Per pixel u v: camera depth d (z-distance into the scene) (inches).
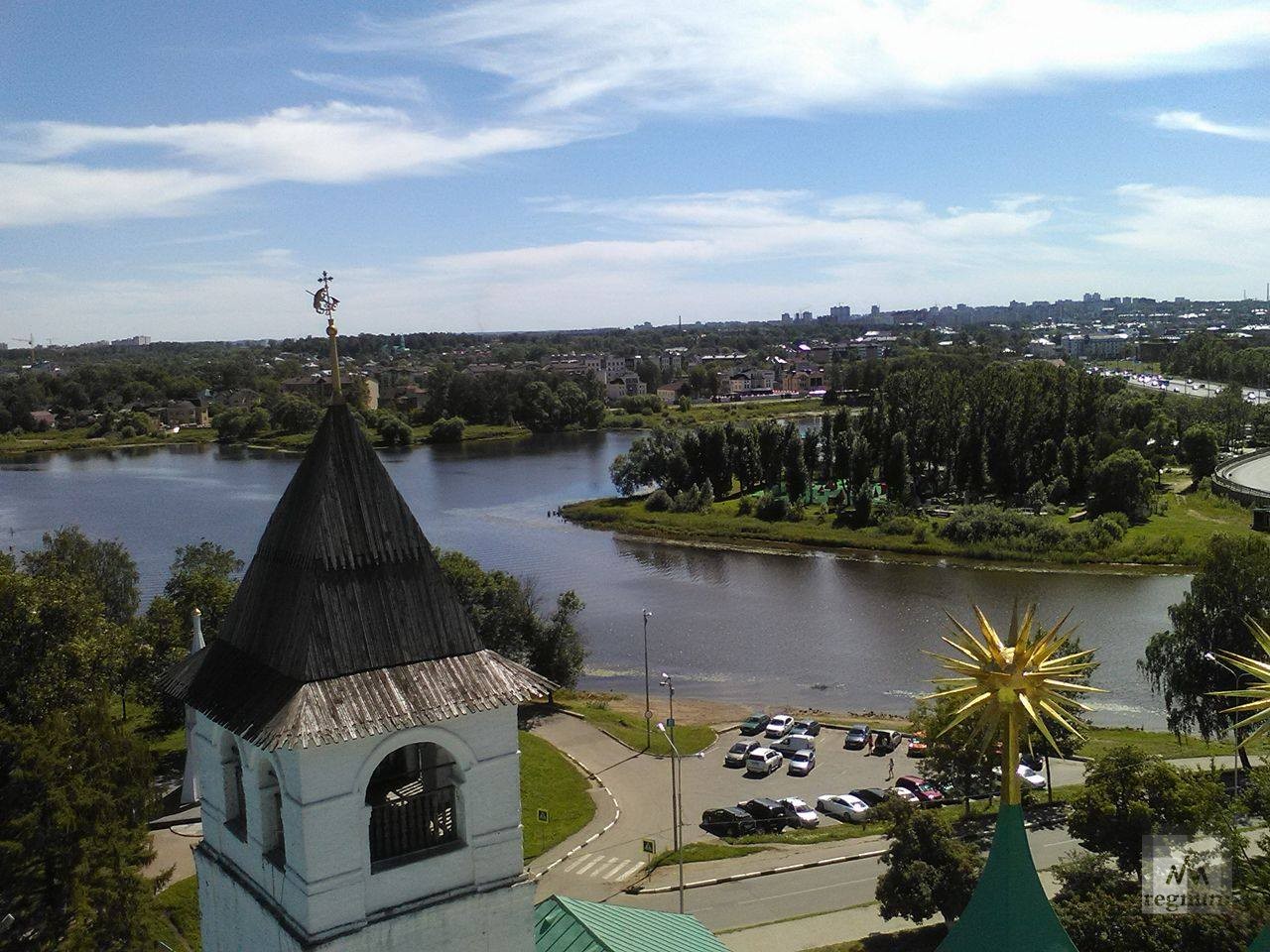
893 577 5236.2
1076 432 7057.1
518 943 825.5
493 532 6525.6
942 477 7121.1
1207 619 2669.8
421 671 790.5
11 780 1611.7
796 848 2361.0
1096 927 1582.2
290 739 697.0
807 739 3061.0
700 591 5088.6
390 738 759.7
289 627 777.6
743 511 6737.2
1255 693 1091.9
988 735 1087.0
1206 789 1860.2
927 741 2492.6
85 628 2490.2
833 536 6038.4
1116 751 1996.8
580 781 2805.1
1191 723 2797.7
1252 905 1513.3
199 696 824.9
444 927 789.2
